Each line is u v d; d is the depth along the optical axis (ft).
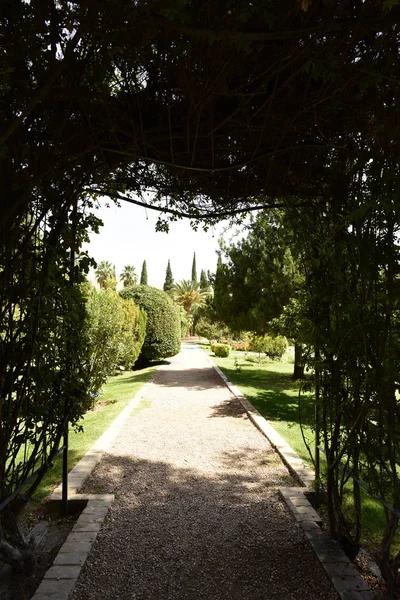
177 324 56.95
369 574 7.39
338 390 7.32
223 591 6.99
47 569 7.47
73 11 4.22
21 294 6.00
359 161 5.86
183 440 16.81
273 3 4.05
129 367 43.65
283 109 5.90
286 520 9.57
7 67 4.53
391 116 5.06
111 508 10.23
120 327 25.59
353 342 6.56
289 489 11.06
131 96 5.96
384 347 5.81
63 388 8.34
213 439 16.97
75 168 6.56
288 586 7.01
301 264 8.82
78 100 5.29
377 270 5.88
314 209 7.77
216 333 91.81
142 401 25.99
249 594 6.88
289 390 29.73
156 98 5.98
